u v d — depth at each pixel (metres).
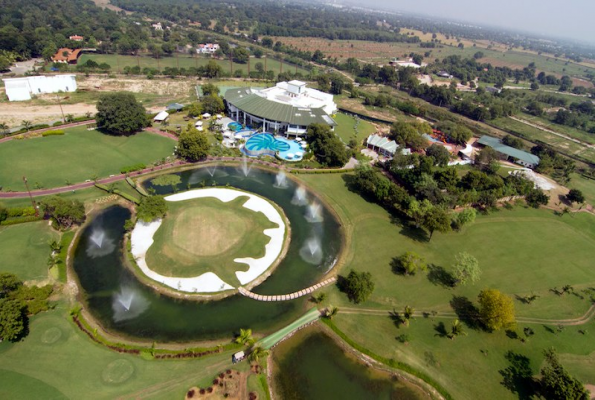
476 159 158.25
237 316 77.44
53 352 64.81
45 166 120.50
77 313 72.62
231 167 136.12
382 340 74.25
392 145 160.38
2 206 94.25
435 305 83.94
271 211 112.44
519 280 95.75
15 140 132.00
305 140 159.62
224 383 62.91
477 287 90.94
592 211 135.88
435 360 71.19
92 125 149.50
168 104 189.38
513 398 65.69
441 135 189.25
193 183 124.06
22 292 71.75
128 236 95.44
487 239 110.69
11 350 64.38
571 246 113.69
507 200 133.62
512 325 78.00
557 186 148.75
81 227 97.25
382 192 116.75
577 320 85.38
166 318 75.56
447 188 124.88
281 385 64.81
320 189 127.06
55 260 83.81
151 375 63.06
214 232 99.38
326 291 85.19
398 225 111.88
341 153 138.75
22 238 89.75
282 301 81.94
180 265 88.44
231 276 87.12
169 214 104.81
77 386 59.84
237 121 174.00
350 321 77.94
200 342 71.06
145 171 126.31
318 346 72.50
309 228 107.38
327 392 64.62
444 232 100.31
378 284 88.25
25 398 57.31
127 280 83.44
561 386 61.75
